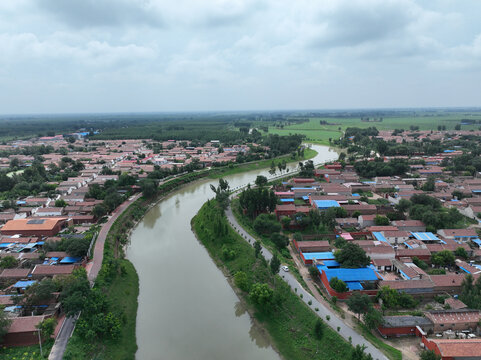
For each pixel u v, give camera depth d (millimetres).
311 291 90375
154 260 116938
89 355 68375
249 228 138250
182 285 100438
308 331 75062
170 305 90250
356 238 123312
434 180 191625
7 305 80125
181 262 115375
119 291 92812
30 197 176625
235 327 81438
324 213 140000
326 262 101062
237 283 95750
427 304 84312
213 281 103000
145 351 73062
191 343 75750
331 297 87438
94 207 148125
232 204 167000
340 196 164500
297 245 114125
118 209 161625
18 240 119188
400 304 83062
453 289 87375
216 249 121750
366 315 73750
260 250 106812
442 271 97125
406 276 92875
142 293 96000
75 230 132875
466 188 175125
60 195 178500
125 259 115688
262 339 77562
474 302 78500
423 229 125750
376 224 132000
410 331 72562
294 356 70688
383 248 104062
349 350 66375
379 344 68812
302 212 142625
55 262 102812
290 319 80312
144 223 154750
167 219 159875
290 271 99125
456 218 132750
